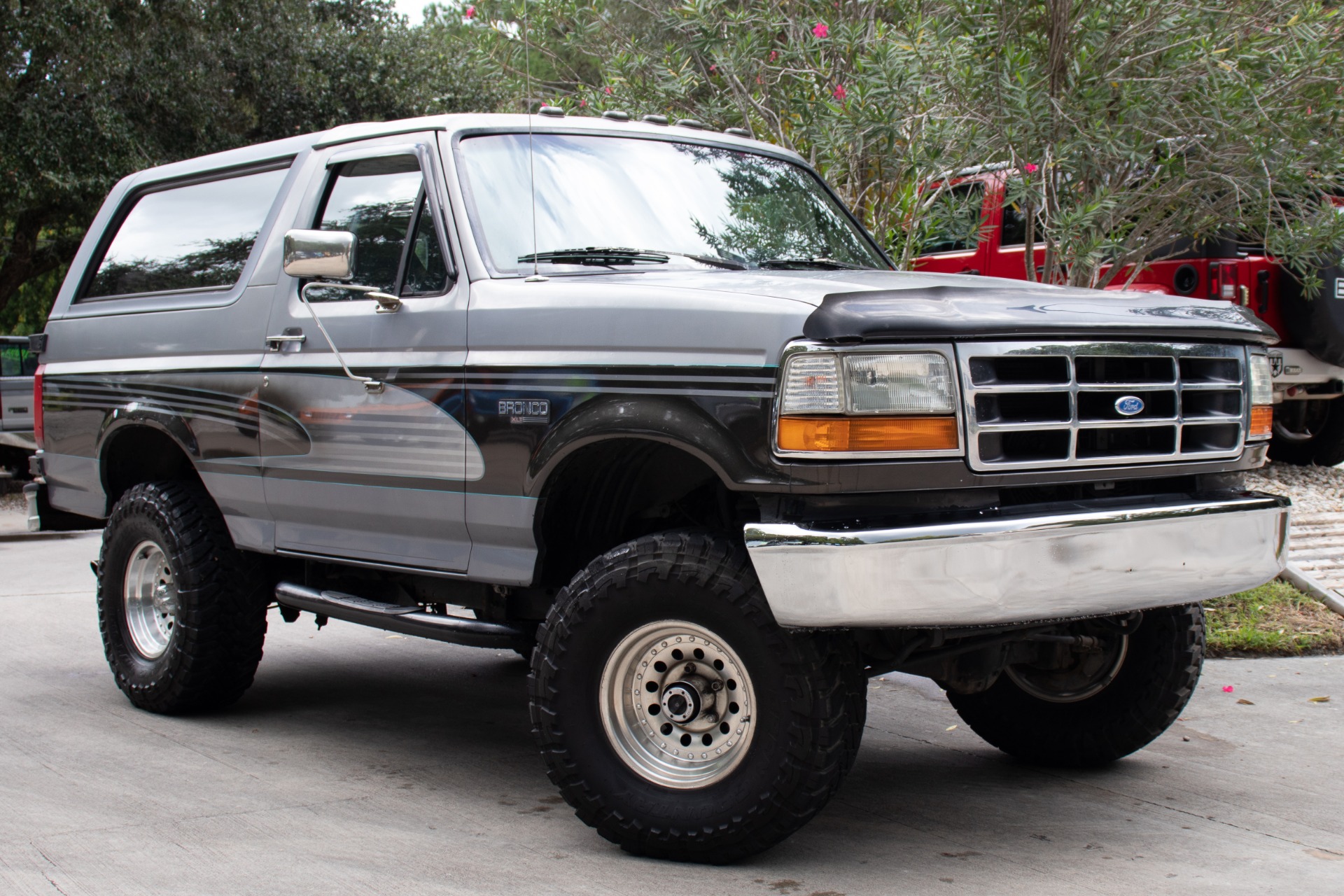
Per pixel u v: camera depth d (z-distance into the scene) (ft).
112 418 17.56
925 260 37.45
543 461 12.10
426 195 14.01
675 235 14.24
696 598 10.98
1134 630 13.53
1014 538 10.22
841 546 10.05
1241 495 11.94
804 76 23.79
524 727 16.76
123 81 52.75
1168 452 11.53
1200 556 11.23
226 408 15.84
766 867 11.31
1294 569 23.18
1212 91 21.97
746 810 10.85
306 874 11.18
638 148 15.16
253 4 56.59
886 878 11.05
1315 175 23.35
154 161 52.90
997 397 10.57
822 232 15.78
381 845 11.97
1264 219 23.80
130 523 17.22
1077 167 22.44
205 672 16.61
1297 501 30.12
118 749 15.47
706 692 11.21
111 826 12.51
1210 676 19.08
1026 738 14.76
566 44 26.66
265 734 16.30
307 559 15.61
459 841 12.08
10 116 49.16
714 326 11.04
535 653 11.78
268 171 16.60
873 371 10.29
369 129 15.24
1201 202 23.72
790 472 10.38
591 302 12.05
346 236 13.08
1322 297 30.91
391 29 63.82
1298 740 15.71
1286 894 10.69
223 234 16.83
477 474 12.82
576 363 11.93
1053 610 10.53
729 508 12.39
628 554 11.41
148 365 17.03
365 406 13.98
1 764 14.74
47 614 25.18
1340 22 22.97
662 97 24.61
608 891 10.71
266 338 15.34
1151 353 11.34
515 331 12.56
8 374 50.93
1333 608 22.20
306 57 59.67
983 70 22.44
